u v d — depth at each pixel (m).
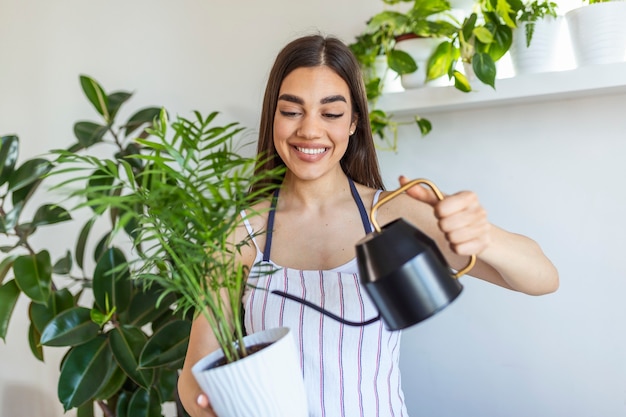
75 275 2.36
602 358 1.69
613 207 1.65
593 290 1.69
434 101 1.63
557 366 1.74
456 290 0.80
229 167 0.93
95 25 2.27
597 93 1.58
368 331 1.19
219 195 0.84
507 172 1.75
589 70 1.44
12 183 1.77
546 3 1.50
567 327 1.72
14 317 2.46
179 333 1.72
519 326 1.78
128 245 2.26
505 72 1.70
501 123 1.75
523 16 1.50
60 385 1.70
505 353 1.80
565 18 1.52
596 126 1.65
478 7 1.66
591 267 1.69
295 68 1.25
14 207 1.86
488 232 0.85
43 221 1.83
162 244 0.85
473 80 1.58
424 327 1.90
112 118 1.93
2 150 1.83
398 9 1.82
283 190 1.37
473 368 1.84
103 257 1.81
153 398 1.86
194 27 2.13
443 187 1.83
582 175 1.67
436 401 1.90
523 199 1.74
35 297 1.74
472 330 1.84
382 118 1.74
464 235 0.83
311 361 1.20
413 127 1.85
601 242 1.67
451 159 1.82
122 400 1.94
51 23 2.33
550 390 1.76
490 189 1.78
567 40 1.62
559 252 1.72
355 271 1.25
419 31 1.61
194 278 0.85
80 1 2.28
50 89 2.35
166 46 2.17
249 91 2.06
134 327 1.79
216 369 0.80
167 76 2.18
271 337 0.92
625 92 1.58
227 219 0.88
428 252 0.78
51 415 2.44
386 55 1.68
